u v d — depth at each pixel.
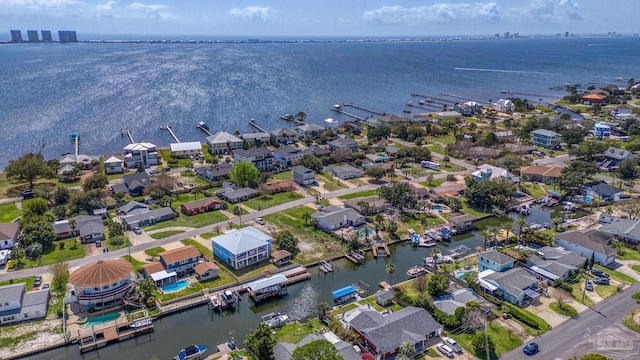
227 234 105.81
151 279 90.44
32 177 142.38
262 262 102.06
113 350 74.56
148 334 78.81
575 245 104.12
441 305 82.06
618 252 104.62
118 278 85.19
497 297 86.94
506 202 134.88
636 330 75.88
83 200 125.62
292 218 125.38
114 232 110.69
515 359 69.31
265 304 88.25
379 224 120.75
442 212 131.75
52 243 107.69
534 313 81.44
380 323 75.00
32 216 113.81
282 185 146.75
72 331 76.94
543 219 120.81
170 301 85.62
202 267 95.19
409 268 102.44
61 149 189.50
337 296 87.62
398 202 129.25
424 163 173.88
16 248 100.81
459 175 164.25
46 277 93.25
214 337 78.12
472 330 76.75
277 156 175.88
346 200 134.50
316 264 103.00
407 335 72.94
